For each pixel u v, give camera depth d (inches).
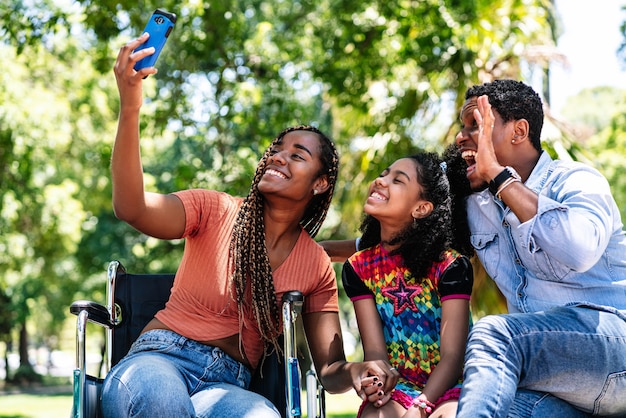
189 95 360.2
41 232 550.0
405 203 120.7
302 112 372.5
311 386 113.7
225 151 371.6
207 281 117.8
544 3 311.9
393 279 122.0
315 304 124.1
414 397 113.8
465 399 99.8
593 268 115.1
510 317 106.9
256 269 118.2
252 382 123.6
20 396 734.5
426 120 312.3
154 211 112.8
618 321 109.3
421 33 316.5
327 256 126.9
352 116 346.0
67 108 475.5
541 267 116.3
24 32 343.6
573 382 107.0
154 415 102.4
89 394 109.0
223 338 117.2
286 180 120.0
